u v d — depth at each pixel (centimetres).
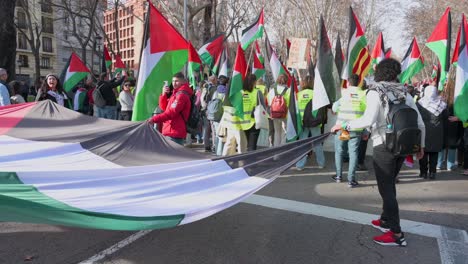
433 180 722
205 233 462
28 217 272
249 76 770
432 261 393
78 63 1200
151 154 481
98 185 363
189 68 1087
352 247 425
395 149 397
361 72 708
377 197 608
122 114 1084
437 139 697
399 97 407
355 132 645
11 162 418
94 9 2797
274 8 2609
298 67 952
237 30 2617
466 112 718
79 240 437
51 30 5488
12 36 1199
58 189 341
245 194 361
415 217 519
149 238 446
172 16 2097
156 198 350
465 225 490
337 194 625
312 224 491
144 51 577
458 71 725
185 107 609
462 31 734
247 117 770
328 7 2208
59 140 488
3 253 400
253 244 432
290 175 757
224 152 790
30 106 599
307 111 774
